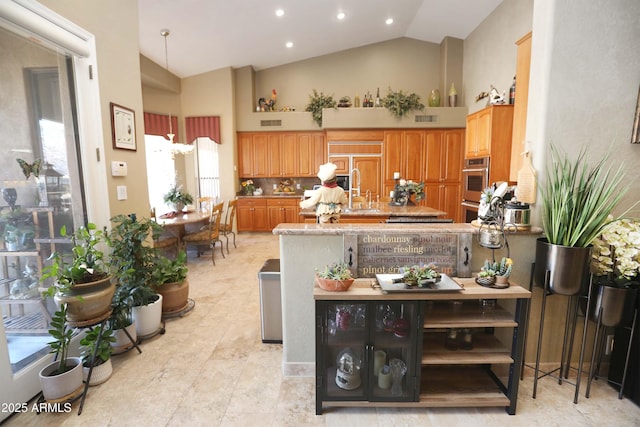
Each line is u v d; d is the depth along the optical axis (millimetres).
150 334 2480
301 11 4734
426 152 6258
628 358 1753
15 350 1830
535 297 2041
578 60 1890
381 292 1625
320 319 1625
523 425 1635
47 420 1659
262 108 6809
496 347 1804
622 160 1963
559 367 2064
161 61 5594
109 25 2451
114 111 2504
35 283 1977
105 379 1968
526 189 2021
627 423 1643
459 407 1765
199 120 6523
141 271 2393
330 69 6859
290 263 1952
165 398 1831
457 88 6402
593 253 1866
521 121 2889
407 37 6656
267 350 2348
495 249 1931
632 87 1909
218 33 4922
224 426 1628
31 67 1929
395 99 6023
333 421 1664
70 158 2205
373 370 1681
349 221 3916
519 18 4383
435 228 1898
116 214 2531
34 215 1968
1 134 1784
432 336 1927
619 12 1856
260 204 6824
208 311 3029
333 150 6340
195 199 6773
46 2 1858
